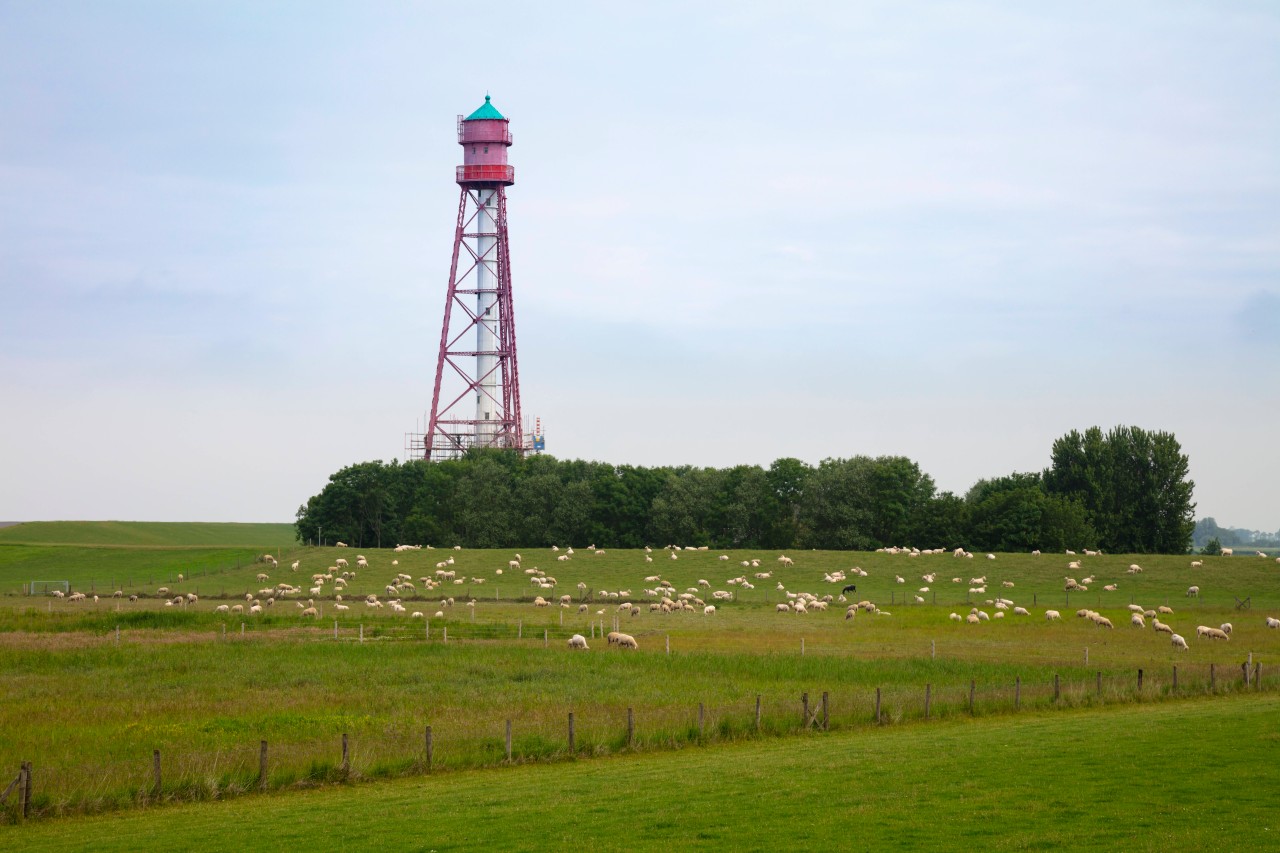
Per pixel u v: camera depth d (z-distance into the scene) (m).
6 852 29.05
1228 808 29.77
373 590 132.62
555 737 42.72
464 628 87.12
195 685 58.16
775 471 180.25
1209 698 53.53
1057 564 138.12
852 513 169.12
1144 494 175.12
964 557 144.00
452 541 175.12
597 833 29.22
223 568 153.25
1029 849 26.59
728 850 27.39
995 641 81.12
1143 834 27.52
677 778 35.88
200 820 32.34
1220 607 109.75
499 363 189.12
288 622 90.88
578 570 145.75
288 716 49.12
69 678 60.75
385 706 51.88
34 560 165.88
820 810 30.91
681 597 114.12
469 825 30.41
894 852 26.78
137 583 144.00
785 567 143.50
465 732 44.38
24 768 33.16
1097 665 66.31
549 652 71.00
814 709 47.94
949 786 33.38
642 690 56.38
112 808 34.19
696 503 177.62
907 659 67.69
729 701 52.56
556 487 178.12
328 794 35.72
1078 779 33.66
